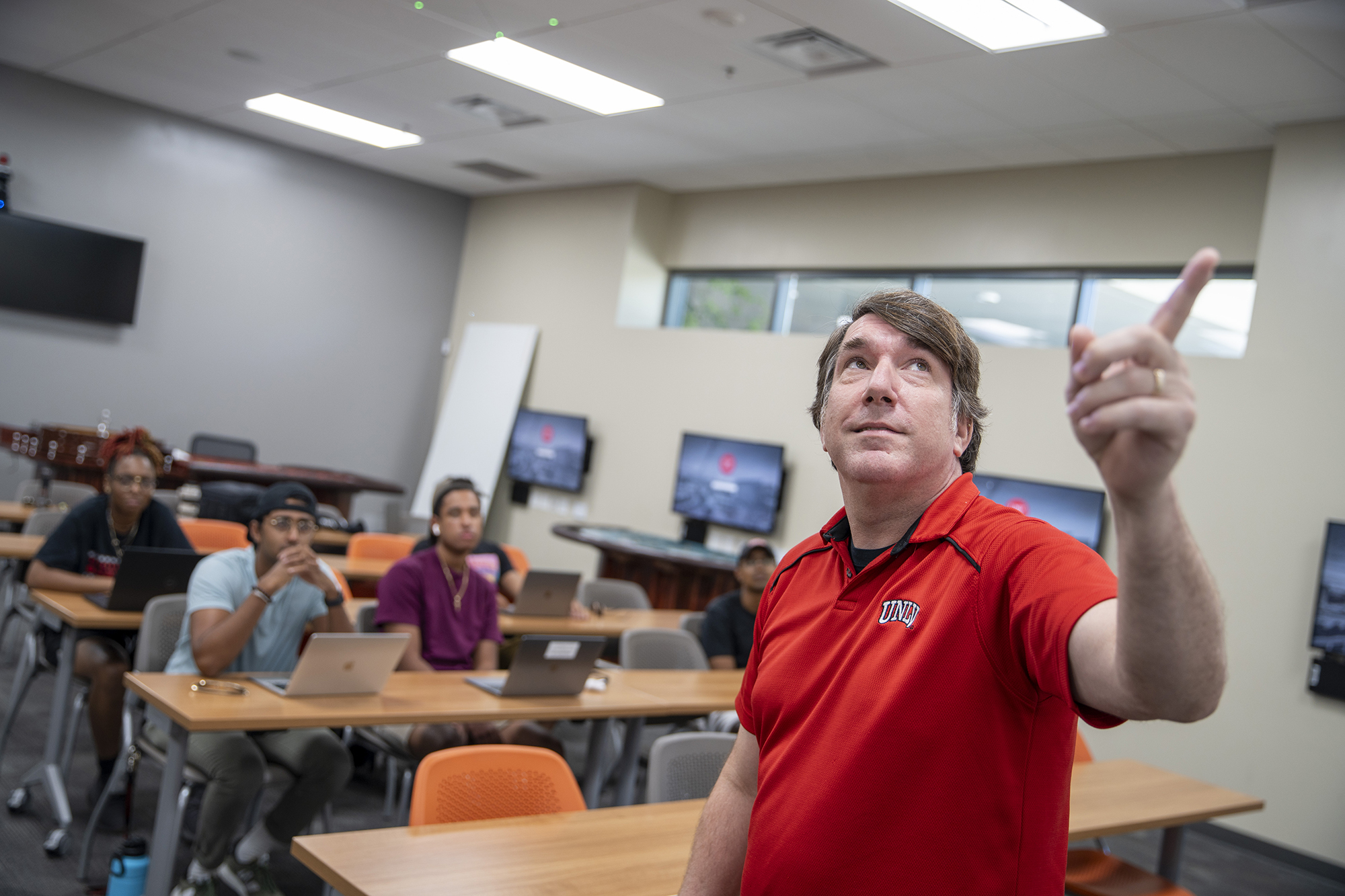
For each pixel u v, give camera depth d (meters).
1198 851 4.85
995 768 0.96
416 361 10.11
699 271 8.67
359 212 9.65
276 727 2.56
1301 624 4.91
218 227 8.88
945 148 6.45
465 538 3.80
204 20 6.23
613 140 7.47
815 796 1.04
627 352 8.51
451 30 5.76
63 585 3.78
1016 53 4.87
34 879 2.97
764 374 7.51
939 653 0.99
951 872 0.96
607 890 1.81
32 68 7.81
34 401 8.08
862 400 1.12
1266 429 5.10
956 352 1.14
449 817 2.18
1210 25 4.27
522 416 9.15
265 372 9.22
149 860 2.65
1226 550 5.16
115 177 8.32
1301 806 4.83
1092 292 6.29
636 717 3.26
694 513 7.59
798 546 1.29
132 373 8.52
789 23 4.95
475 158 8.64
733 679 3.89
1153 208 5.96
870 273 7.42
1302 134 5.14
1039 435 5.96
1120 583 0.74
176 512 6.57
